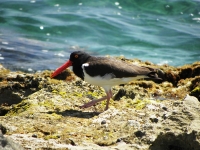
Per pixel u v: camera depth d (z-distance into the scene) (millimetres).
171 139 9688
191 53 21844
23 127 11156
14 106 13211
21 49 21156
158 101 13477
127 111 12203
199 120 10047
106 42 22734
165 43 22641
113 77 13234
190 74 16609
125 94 14000
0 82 14891
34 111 12531
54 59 20469
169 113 10828
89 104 12961
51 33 23312
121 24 24234
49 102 13109
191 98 10953
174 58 21188
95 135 10836
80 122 11727
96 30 23641
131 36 23203
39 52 21078
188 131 9625
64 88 14055
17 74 15727
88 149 9789
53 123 11555
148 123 10938
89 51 21719
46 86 14477
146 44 22516
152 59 21062
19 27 23656
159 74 16406
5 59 19969
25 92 14531
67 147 9852
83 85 14398
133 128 11000
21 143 9938
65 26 23766
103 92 14219
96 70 13273
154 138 10227
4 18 24312
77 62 13797
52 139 10477
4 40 22047
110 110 12281
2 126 10773
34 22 24047
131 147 10055
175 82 16484
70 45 22266
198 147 9391
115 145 10266
